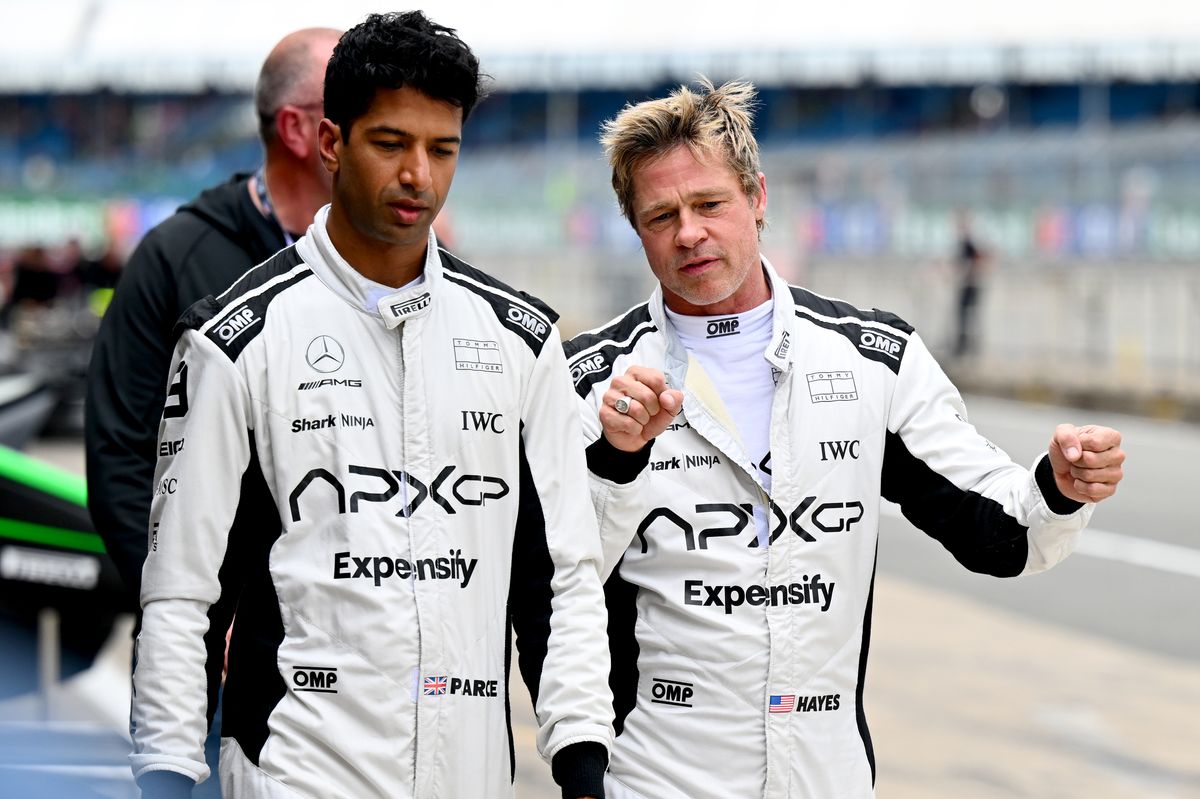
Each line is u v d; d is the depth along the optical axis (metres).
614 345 3.66
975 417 21.27
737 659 3.46
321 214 3.23
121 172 43.94
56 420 17.59
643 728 3.52
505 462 3.18
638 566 3.54
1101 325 24.59
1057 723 7.55
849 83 49.59
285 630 3.07
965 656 8.88
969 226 26.98
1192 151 29.42
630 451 3.32
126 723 6.34
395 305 3.11
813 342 3.59
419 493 3.09
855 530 3.55
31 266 24.39
